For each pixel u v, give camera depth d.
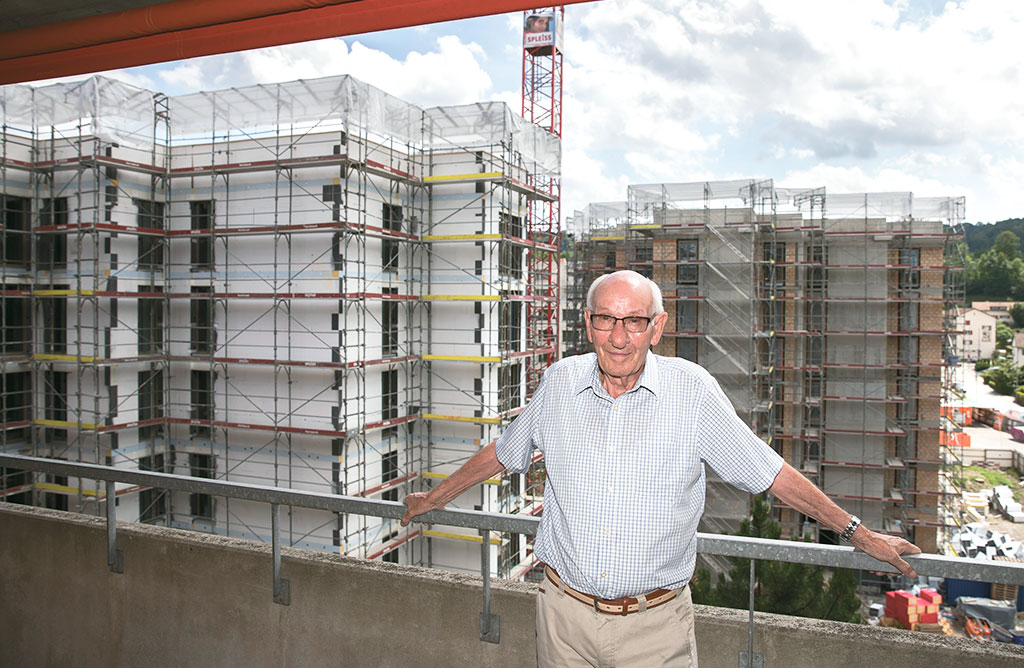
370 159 21.16
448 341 22.81
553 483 2.21
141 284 22.06
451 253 22.81
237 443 21.42
